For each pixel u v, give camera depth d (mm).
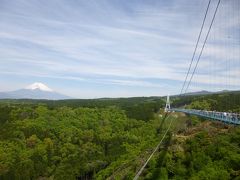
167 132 124438
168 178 67812
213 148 69938
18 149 142875
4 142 147375
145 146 117000
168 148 81000
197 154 70438
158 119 180000
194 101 151125
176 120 143875
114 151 143250
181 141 84312
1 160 132750
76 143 163250
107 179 91000
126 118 194625
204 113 64938
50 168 133625
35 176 124750
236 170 61156
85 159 138250
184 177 66125
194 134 87562
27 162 130625
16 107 187375
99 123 187000
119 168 96625
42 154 143125
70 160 138750
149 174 68688
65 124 177875
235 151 66500
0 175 121125
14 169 123562
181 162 71812
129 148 139500
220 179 58844
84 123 184000
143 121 187625
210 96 144250
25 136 156125
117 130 179875
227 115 47188
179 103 193000
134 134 168625
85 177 126938
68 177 120562
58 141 160750
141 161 86375
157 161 73688
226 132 77875
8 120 170375
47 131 165250
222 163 63562
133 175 74188
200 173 62000
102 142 165000
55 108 199125
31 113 181375
